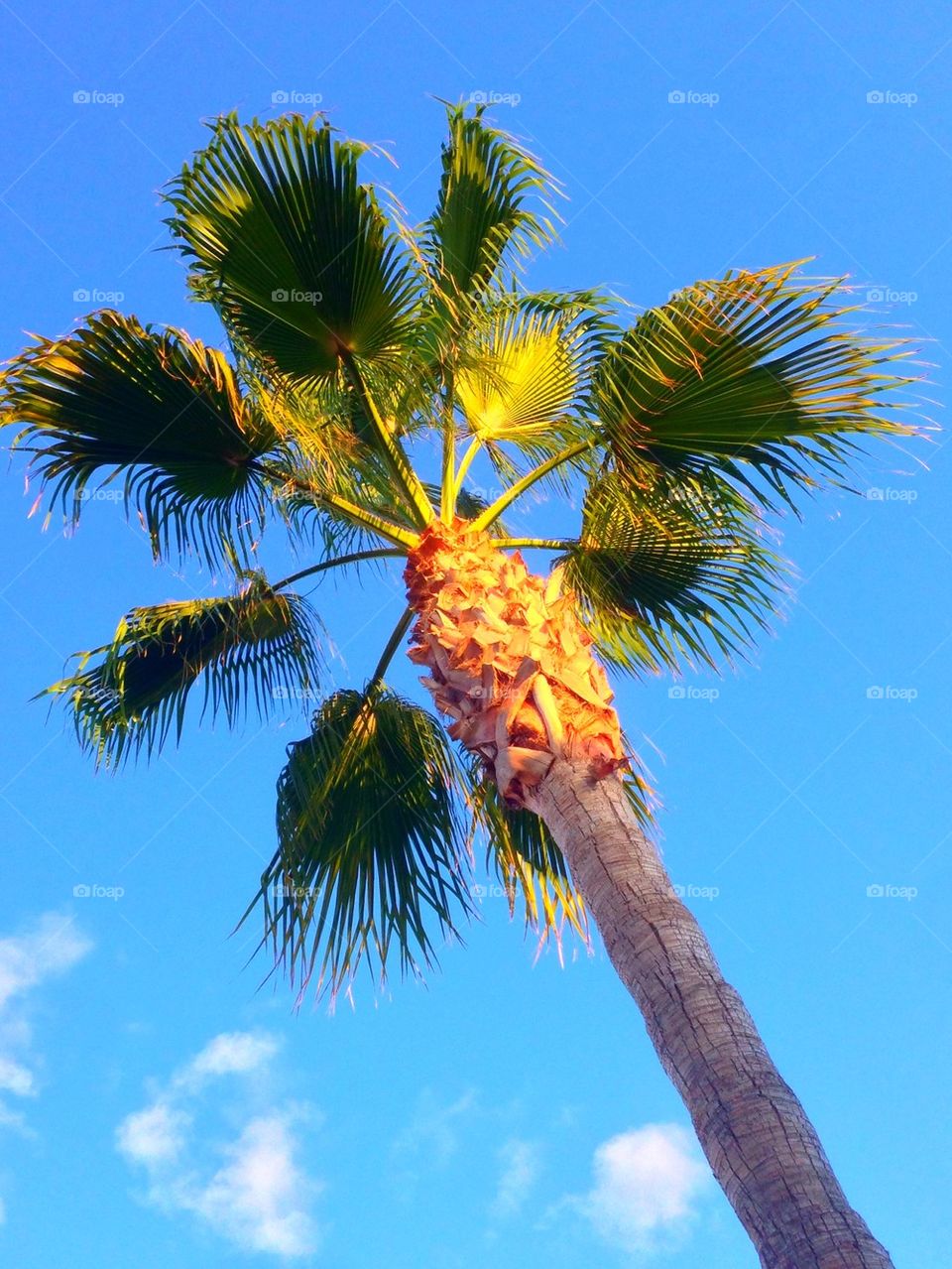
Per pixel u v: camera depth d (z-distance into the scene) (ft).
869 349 19.61
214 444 23.53
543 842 25.31
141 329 21.34
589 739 18.04
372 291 21.54
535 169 23.18
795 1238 12.30
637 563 24.09
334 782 25.26
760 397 20.44
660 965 15.28
